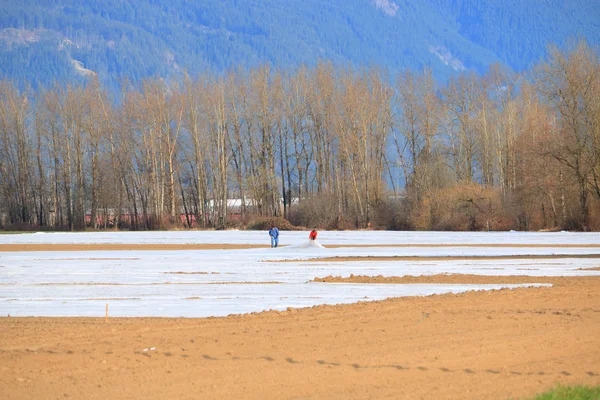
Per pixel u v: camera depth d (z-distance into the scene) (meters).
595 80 123.81
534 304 36.62
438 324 30.83
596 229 120.56
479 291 42.28
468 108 166.62
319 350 25.83
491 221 129.25
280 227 143.88
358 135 155.12
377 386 20.94
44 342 27.62
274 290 44.44
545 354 24.94
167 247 93.31
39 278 53.19
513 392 20.06
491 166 164.62
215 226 156.12
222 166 159.25
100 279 52.09
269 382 21.53
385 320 32.00
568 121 124.94
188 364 23.88
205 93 162.50
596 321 31.30
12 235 131.12
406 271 56.38
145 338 28.25
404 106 166.62
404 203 147.00
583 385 20.59
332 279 50.34
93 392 20.64
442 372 22.53
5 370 23.23
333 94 167.00
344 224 146.62
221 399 19.80
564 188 124.81
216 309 36.53
